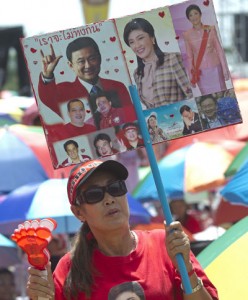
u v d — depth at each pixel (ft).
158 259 19.75
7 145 41.42
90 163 20.18
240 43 102.27
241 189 30.45
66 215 34.37
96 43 20.72
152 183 43.55
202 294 19.16
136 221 37.47
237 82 71.46
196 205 55.57
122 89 20.75
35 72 20.71
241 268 23.09
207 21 20.72
